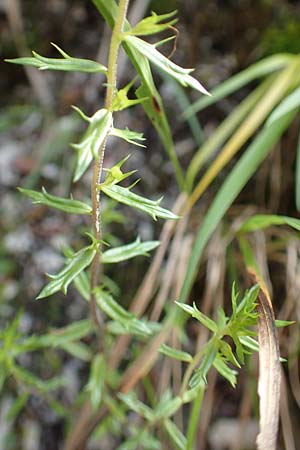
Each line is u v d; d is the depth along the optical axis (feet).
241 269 0.70
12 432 0.74
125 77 0.81
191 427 0.48
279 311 0.73
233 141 0.63
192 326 0.73
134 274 0.76
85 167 0.36
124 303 0.75
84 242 0.78
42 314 0.76
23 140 0.85
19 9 0.88
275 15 0.82
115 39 0.37
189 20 0.84
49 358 0.73
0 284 0.77
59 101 0.86
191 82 0.37
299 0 0.82
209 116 0.82
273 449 0.40
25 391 0.58
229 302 0.70
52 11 0.89
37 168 0.80
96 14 0.89
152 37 0.84
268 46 0.80
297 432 0.72
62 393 0.75
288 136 0.75
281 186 0.75
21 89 0.89
